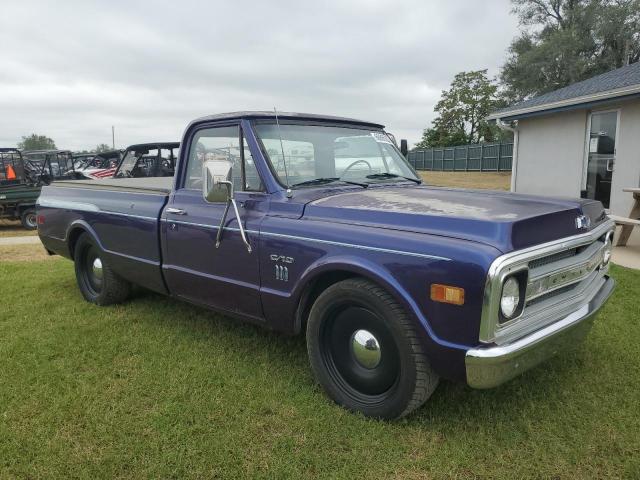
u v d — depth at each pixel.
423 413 3.15
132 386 3.49
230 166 3.54
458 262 2.58
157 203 4.41
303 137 3.88
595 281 3.50
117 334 4.48
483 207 3.07
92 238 5.16
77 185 5.63
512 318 2.64
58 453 2.78
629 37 31.84
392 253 2.83
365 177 4.16
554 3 36.41
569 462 2.70
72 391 3.43
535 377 3.59
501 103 41.03
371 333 3.04
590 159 11.53
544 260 2.85
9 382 3.56
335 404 3.26
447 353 2.66
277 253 3.39
